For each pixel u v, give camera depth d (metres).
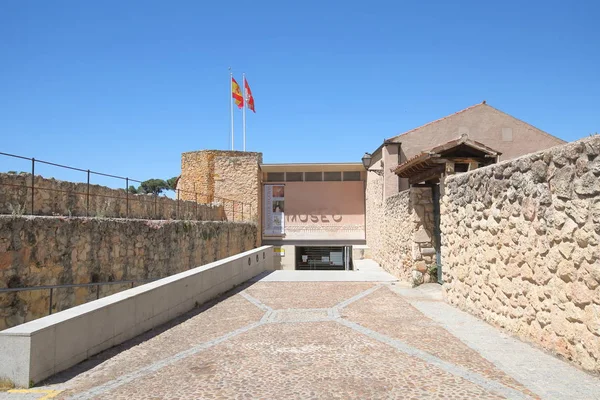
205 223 17.97
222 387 4.89
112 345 6.60
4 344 4.96
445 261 10.02
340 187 27.59
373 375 5.21
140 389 4.87
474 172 8.32
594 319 5.00
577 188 5.24
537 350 6.12
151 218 15.48
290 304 10.04
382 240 19.31
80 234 9.70
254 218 26.84
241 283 13.64
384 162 18.67
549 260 5.87
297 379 5.11
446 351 6.15
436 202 12.38
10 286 7.75
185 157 29.08
